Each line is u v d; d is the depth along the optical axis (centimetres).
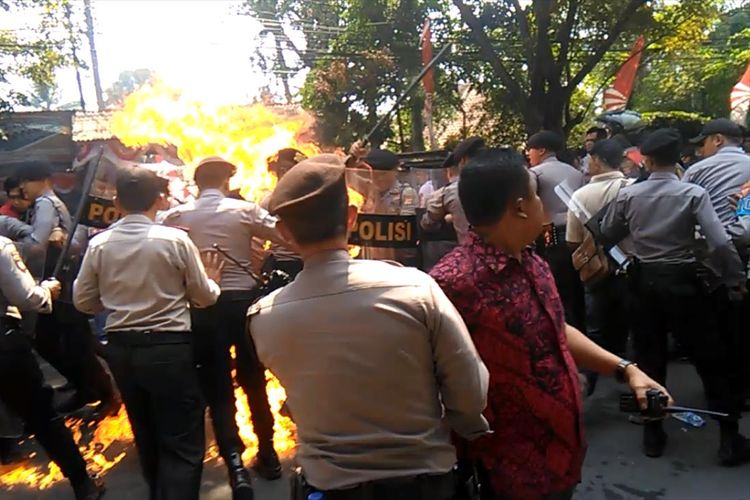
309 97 1908
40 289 332
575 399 192
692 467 363
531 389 185
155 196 315
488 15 1627
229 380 361
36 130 1578
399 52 1838
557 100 1447
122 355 301
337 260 164
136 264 301
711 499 329
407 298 158
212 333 354
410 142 2133
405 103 1834
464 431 173
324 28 2106
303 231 163
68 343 480
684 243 361
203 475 385
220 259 352
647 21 1478
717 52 2472
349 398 157
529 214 184
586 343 213
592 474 360
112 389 498
